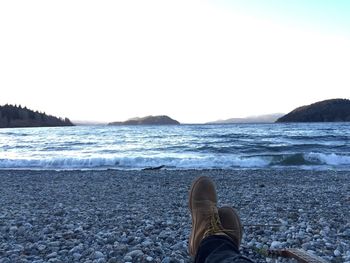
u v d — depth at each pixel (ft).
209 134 182.50
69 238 20.92
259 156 75.31
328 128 239.91
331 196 35.06
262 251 15.87
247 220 24.82
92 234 21.61
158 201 33.78
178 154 92.02
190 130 249.34
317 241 19.58
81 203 33.22
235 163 72.74
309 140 128.57
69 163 77.97
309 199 33.45
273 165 72.13
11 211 29.63
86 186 44.86
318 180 47.60
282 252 14.98
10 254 18.08
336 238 20.70
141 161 76.23
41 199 35.99
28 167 76.33
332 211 27.96
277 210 28.37
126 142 144.15
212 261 8.90
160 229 22.70
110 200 34.73
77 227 23.41
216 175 53.83
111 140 158.30
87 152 107.86
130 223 24.49
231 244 9.75
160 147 114.01
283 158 73.10
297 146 101.91
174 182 47.01
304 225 23.26
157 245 19.13
